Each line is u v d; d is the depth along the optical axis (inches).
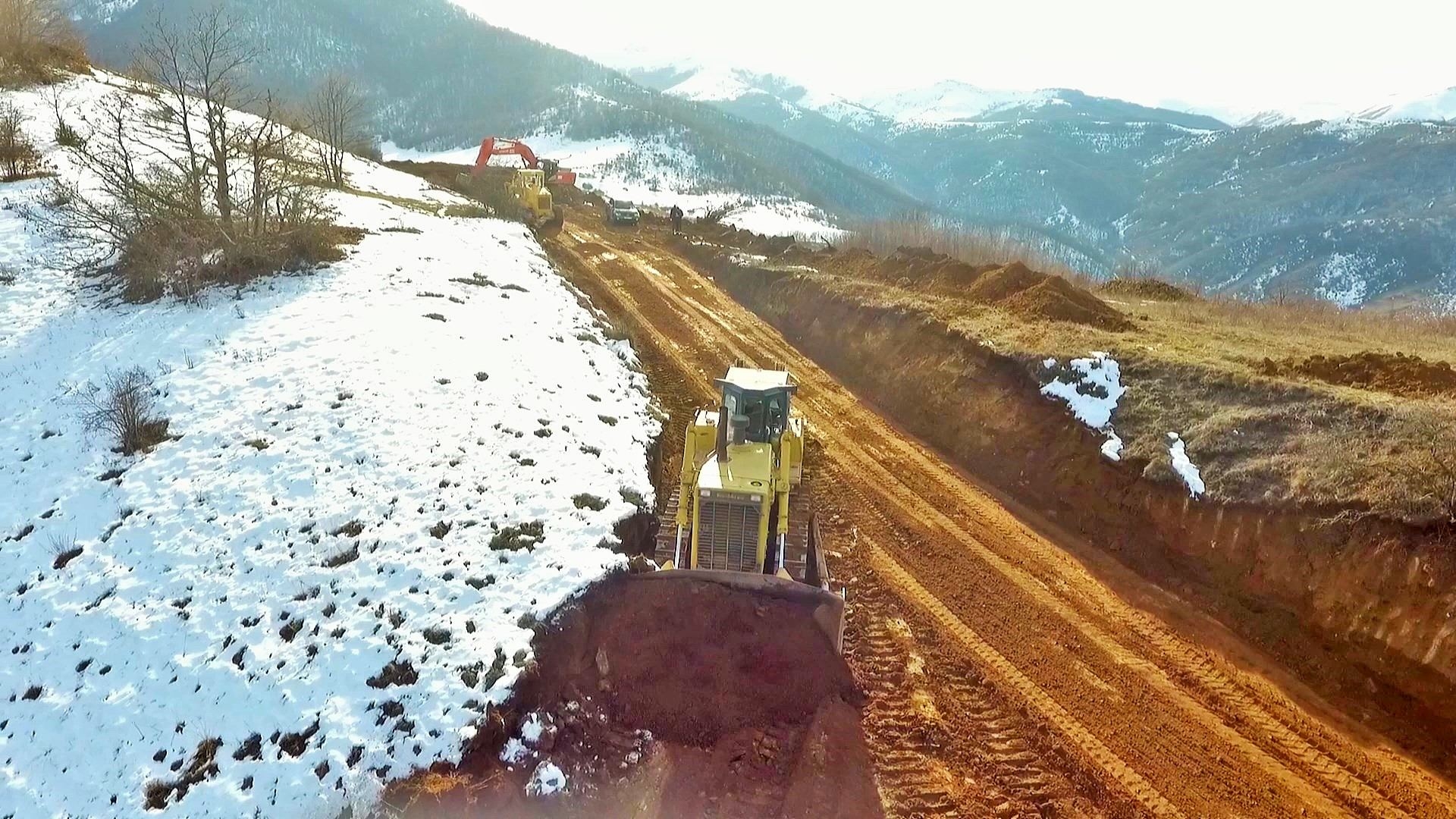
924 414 697.6
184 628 348.2
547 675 326.6
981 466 614.2
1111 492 520.1
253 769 290.4
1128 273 1325.0
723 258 1250.6
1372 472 418.3
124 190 713.0
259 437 470.3
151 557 387.2
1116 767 331.0
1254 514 444.5
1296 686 381.4
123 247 703.1
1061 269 1166.3
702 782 304.7
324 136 1378.0
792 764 317.1
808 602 371.9
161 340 590.9
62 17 1562.5
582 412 562.9
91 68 1482.5
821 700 349.4
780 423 423.8
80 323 627.5
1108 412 566.3
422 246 888.3
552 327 722.2
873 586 457.1
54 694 325.1
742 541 384.5
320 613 353.1
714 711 332.8
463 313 677.9
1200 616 433.7
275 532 398.0
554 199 1843.0
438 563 378.9
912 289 930.7
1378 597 382.0
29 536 404.8
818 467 609.6
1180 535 473.7
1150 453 510.6
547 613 349.4
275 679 322.7
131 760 298.2
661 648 349.7
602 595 368.2
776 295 1044.5
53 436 483.2
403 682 318.3
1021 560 488.7
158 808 281.7
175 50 738.8
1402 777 326.3
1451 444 413.1
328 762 290.2
